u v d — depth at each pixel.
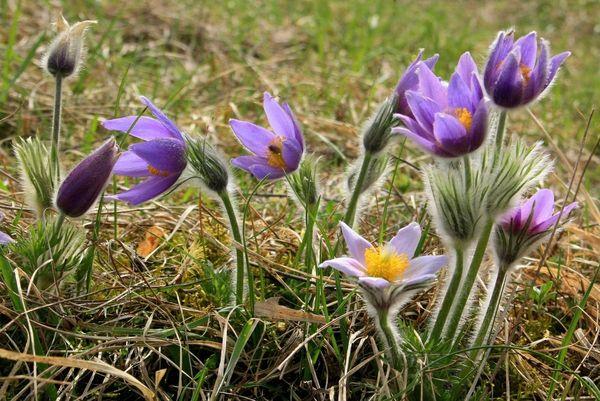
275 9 1.49
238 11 1.46
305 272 0.66
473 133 0.55
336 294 0.65
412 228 0.56
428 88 0.57
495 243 0.58
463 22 1.74
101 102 0.97
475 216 0.56
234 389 0.59
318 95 1.08
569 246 0.74
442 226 0.57
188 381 0.60
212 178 0.60
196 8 1.41
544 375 0.63
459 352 0.57
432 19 1.59
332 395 0.58
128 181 0.78
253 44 1.31
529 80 0.56
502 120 0.57
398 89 0.61
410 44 1.39
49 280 0.61
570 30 1.82
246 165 0.61
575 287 0.70
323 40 1.34
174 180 0.59
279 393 0.60
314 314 0.61
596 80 1.39
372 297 0.56
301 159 0.62
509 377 0.62
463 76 0.58
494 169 0.56
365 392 0.60
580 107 1.22
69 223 0.61
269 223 0.73
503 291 0.62
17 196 0.74
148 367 0.60
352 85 1.12
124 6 1.33
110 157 0.59
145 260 0.67
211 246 0.70
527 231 0.57
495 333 0.60
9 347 0.59
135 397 0.59
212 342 0.59
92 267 0.64
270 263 0.63
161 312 0.62
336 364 0.61
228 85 1.09
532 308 0.67
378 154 0.62
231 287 0.63
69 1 1.31
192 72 1.04
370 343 0.61
